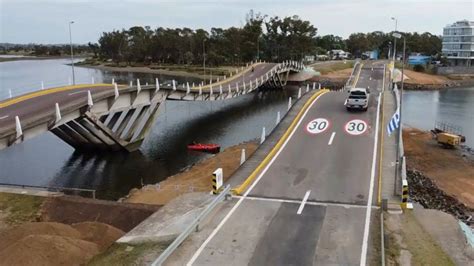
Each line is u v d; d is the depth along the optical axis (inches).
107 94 1722.4
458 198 1455.5
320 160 1171.9
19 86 4534.9
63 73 6574.8
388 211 846.5
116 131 1894.7
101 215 997.2
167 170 1752.0
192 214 835.4
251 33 5979.3
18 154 1972.2
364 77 3649.1
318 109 1758.1
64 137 1878.7
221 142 2213.3
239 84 3368.6
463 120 2989.7
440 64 6235.2
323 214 831.7
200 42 6530.5
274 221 799.7
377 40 7755.9
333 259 659.4
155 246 716.7
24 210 1047.0
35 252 713.0
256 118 2901.1
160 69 6599.4
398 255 684.7
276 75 4286.4
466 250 725.3
